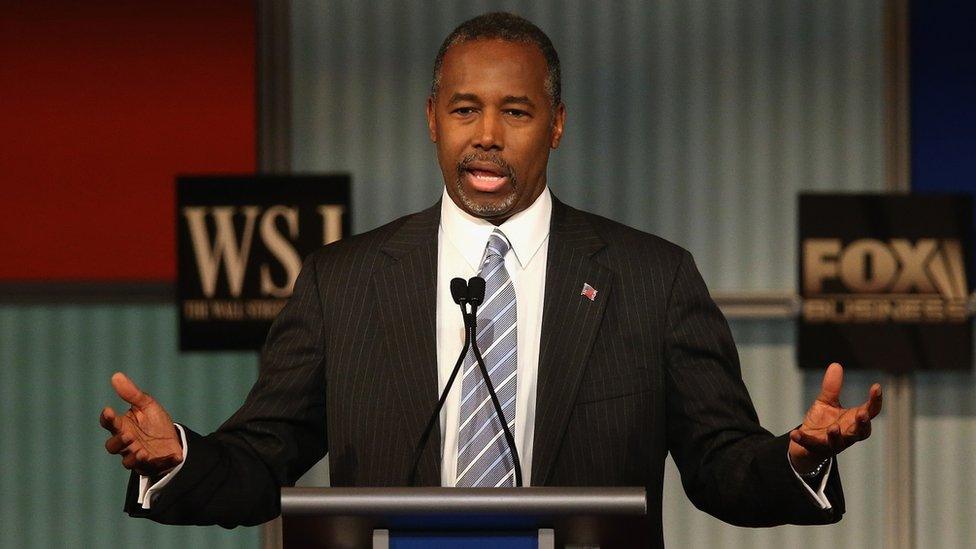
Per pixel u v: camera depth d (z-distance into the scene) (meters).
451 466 7.68
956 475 18.34
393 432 7.72
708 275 18.59
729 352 8.10
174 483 6.98
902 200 18.14
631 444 7.71
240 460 7.54
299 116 18.67
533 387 7.80
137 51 18.59
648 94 18.67
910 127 18.50
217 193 18.20
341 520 6.19
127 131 18.58
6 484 18.91
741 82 18.62
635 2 18.69
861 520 18.41
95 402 18.86
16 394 18.86
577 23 18.72
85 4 18.59
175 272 18.59
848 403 18.38
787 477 6.93
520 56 7.90
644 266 8.12
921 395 18.38
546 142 8.05
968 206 18.16
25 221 18.67
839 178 18.56
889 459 18.36
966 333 18.11
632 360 7.84
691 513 18.38
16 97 18.61
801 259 18.23
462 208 8.16
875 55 18.55
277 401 8.02
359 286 8.15
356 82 18.69
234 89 18.59
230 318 18.17
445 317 8.00
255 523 7.75
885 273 18.16
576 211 8.51
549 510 6.11
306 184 18.20
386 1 18.72
